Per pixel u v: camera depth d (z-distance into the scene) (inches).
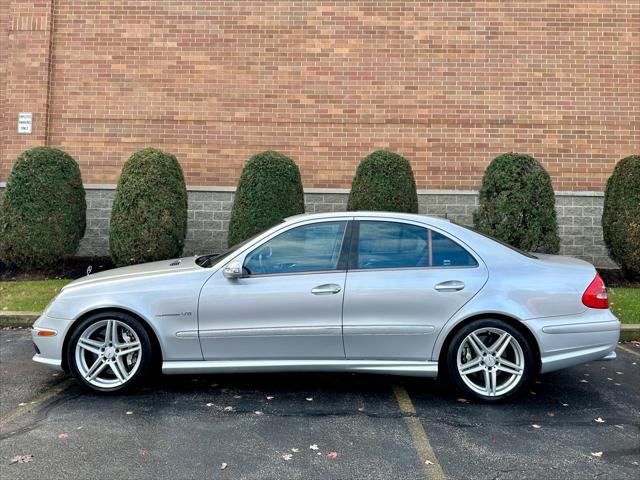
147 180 317.1
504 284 160.2
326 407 157.3
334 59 381.4
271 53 382.6
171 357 161.2
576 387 178.2
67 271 341.7
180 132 381.7
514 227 307.3
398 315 159.3
